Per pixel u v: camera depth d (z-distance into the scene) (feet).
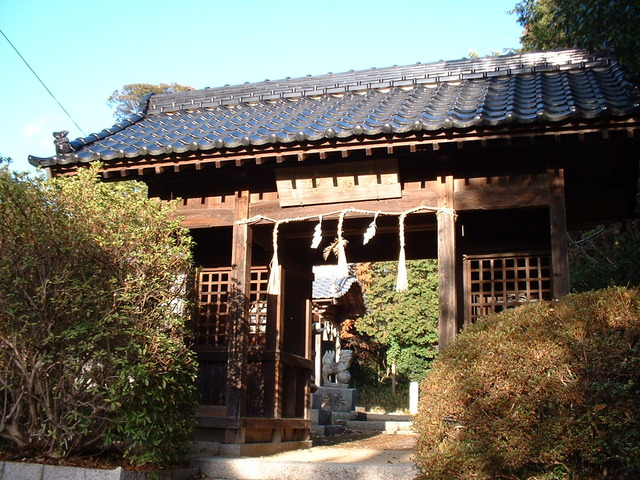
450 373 18.37
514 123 21.86
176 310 22.11
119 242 20.29
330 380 71.00
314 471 21.74
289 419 29.68
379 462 24.29
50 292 19.49
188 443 22.58
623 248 35.86
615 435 15.76
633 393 16.05
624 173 26.20
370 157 24.86
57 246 19.44
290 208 26.40
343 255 25.00
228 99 34.30
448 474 17.17
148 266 20.75
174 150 24.85
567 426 16.14
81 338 19.43
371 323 88.84
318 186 25.80
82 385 19.74
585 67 29.12
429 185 24.97
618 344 16.42
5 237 19.51
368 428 49.19
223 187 27.55
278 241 30.32
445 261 23.76
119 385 19.02
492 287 27.58
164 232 21.68
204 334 30.50
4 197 19.40
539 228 27.73
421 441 18.38
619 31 24.36
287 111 31.17
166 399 20.54
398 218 27.07
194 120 31.96
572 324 17.22
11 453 19.97
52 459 19.79
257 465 22.26
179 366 20.88
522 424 16.52
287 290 31.65
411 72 32.27
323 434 41.57
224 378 28.68
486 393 17.54
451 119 22.39
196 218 27.43
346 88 32.89
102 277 20.18
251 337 30.78
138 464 20.21
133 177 26.86
